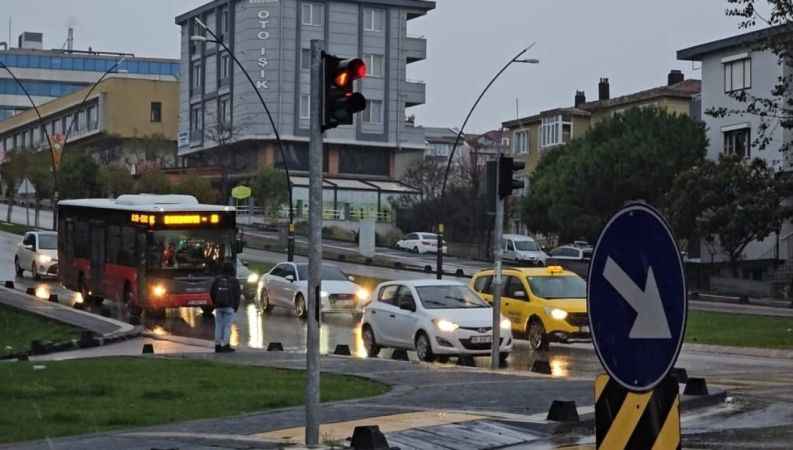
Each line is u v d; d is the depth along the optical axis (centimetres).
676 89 9081
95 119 13262
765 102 4081
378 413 1573
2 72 18588
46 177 9619
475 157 10000
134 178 9575
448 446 1334
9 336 3562
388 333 2864
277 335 3566
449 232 8775
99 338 3191
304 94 10581
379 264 7031
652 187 7188
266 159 10531
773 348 3170
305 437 1291
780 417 1591
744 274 6531
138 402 1766
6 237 8100
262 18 10462
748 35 6806
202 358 2541
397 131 10988
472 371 2239
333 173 10831
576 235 7500
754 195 5897
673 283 656
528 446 1355
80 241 4406
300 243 8388
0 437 1430
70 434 1463
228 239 3925
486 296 3234
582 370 2534
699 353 3203
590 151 7581
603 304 675
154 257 3838
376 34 10844
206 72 11344
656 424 688
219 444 1303
